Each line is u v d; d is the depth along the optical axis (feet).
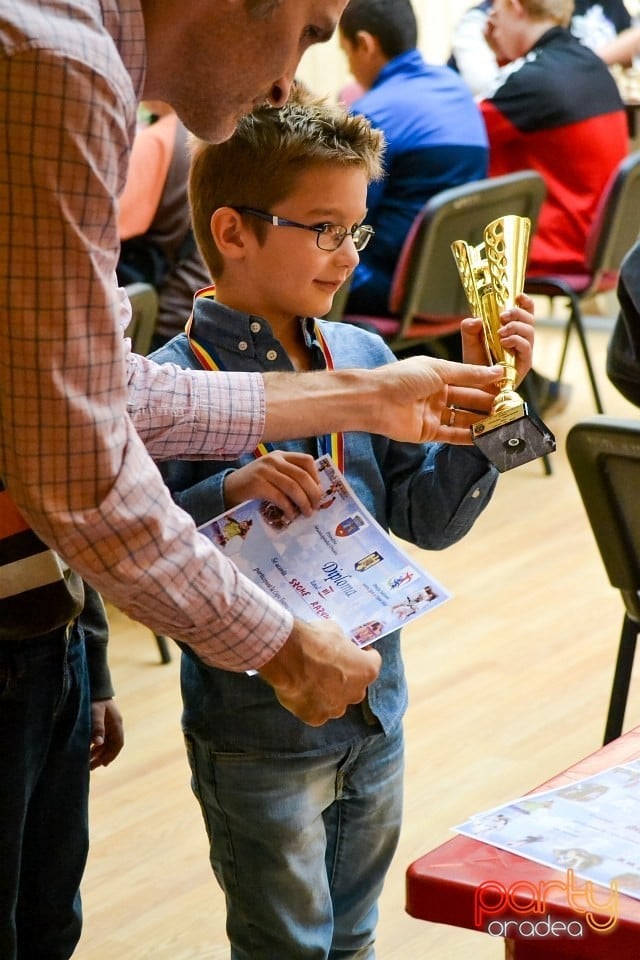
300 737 5.28
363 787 5.53
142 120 13.21
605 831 3.62
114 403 3.70
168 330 12.67
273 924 5.43
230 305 5.56
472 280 5.42
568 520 13.57
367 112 13.64
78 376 3.58
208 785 5.49
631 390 8.97
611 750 4.17
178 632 3.99
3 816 4.54
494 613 11.44
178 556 3.83
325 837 5.56
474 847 3.56
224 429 4.85
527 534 13.23
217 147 5.35
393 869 7.84
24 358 3.52
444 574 12.31
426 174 13.55
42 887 5.05
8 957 4.70
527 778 8.81
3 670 4.42
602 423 6.23
